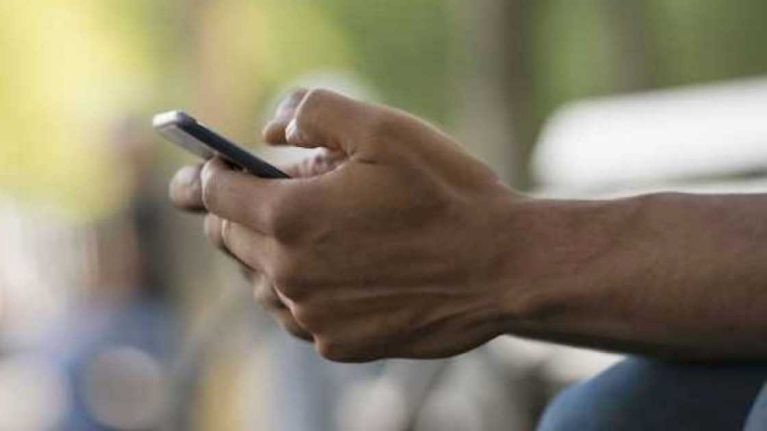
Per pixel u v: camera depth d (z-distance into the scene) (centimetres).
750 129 625
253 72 1627
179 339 866
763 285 227
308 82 828
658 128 665
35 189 2005
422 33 1989
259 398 711
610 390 236
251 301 713
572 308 233
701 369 235
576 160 692
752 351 231
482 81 1136
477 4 1147
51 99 2036
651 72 1552
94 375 837
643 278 230
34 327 1455
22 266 1659
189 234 908
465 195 234
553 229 234
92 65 1998
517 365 607
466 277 234
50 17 2030
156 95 1889
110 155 918
